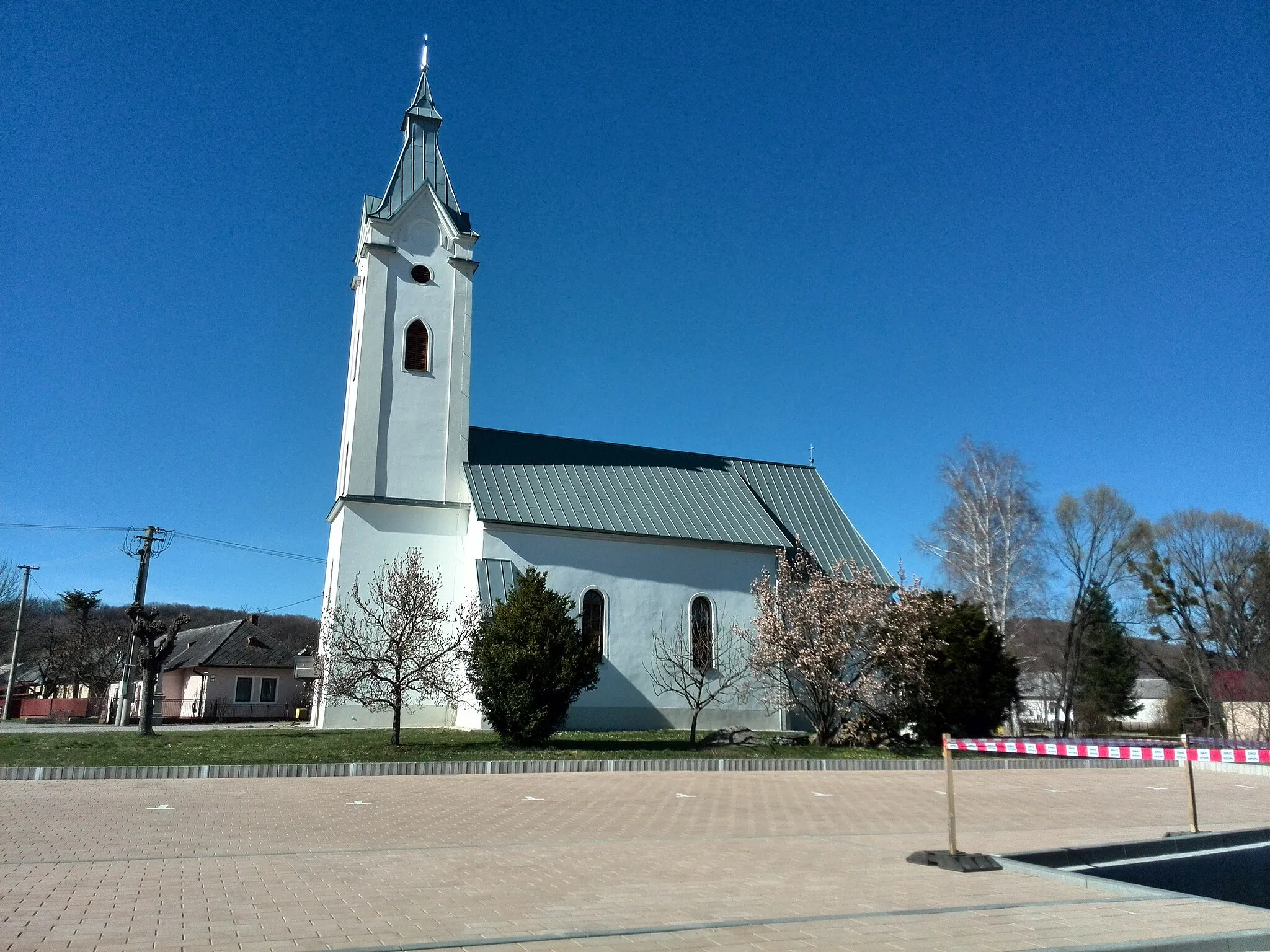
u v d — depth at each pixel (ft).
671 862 33.01
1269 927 25.41
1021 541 145.69
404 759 64.69
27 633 241.14
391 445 103.24
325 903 25.14
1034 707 219.00
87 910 23.91
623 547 104.27
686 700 102.42
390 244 107.45
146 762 59.93
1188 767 42.88
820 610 88.48
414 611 75.87
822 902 26.84
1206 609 185.47
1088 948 22.26
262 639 178.50
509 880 28.91
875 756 78.69
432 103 117.08
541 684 74.64
